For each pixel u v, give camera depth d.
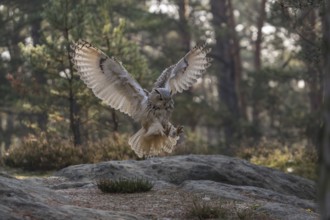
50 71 21.31
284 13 18.38
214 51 45.12
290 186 15.40
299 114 35.50
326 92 4.53
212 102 46.47
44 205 9.18
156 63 38.59
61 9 21.09
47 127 24.11
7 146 38.59
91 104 21.95
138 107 10.08
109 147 20.30
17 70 31.55
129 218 9.73
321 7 15.75
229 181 14.65
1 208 8.67
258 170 15.55
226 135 38.50
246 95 38.41
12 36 33.66
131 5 37.97
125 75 10.03
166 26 40.25
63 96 21.69
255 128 36.25
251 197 12.43
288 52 43.91
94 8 28.09
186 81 10.66
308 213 11.23
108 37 21.84
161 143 10.15
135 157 19.78
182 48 39.47
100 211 9.75
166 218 10.34
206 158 15.56
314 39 20.75
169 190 12.50
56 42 21.03
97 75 10.16
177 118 36.41
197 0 43.50
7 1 32.25
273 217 10.80
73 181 13.80
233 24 42.31
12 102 30.78
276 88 36.84
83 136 25.48
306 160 21.33
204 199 11.77
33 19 32.00
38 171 18.67
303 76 30.75
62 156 19.09
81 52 10.04
